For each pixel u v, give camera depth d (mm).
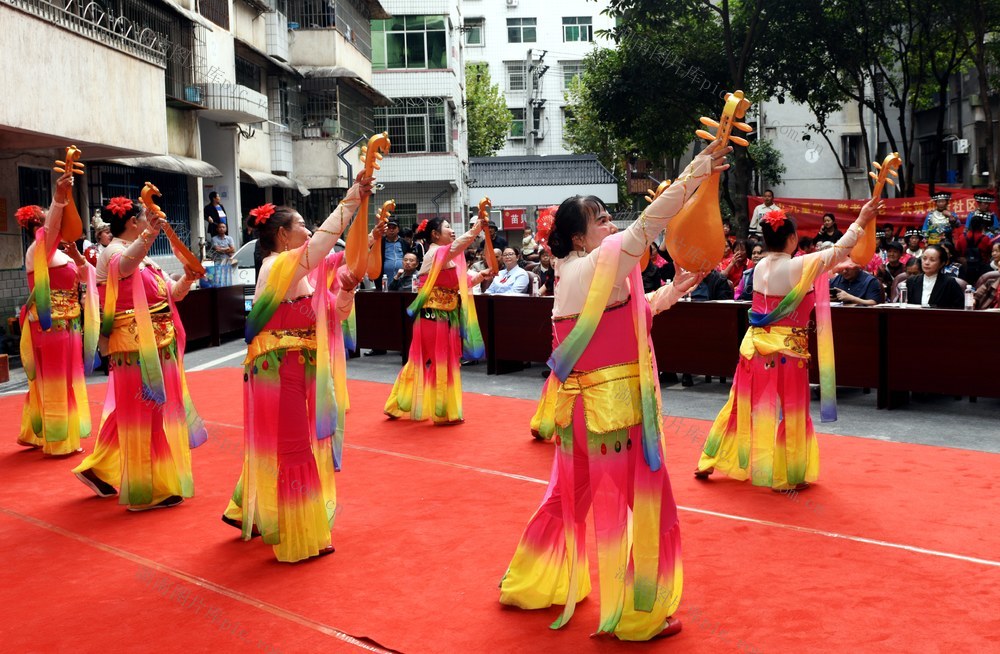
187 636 3957
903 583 4328
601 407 3820
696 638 3787
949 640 3693
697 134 3648
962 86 27719
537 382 11117
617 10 20531
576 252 3982
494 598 4281
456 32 36438
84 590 4547
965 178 27812
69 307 7633
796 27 21062
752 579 4430
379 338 13359
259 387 4879
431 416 8539
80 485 6664
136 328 5902
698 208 3574
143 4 17203
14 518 5844
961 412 8711
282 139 24891
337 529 5418
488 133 46094
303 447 4910
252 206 24047
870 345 9008
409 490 6242
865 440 7492
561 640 3811
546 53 49594
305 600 4328
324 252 4707
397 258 15727
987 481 6137
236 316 16516
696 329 10297
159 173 18891
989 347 8367
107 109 13977
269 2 24078
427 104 33469
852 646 3664
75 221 6969
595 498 3850
